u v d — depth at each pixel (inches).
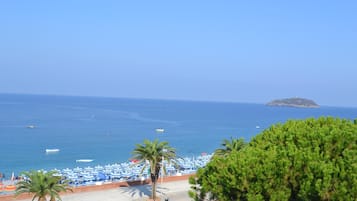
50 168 3740.2
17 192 1722.4
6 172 3501.5
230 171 800.9
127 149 4985.2
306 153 764.6
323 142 805.9
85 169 3336.6
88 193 2340.1
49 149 4746.6
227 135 6953.7
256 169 762.8
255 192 764.0
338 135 797.9
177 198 2290.8
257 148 848.9
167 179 2736.2
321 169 709.3
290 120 1006.4
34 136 5846.5
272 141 900.6
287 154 788.0
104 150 4857.3
